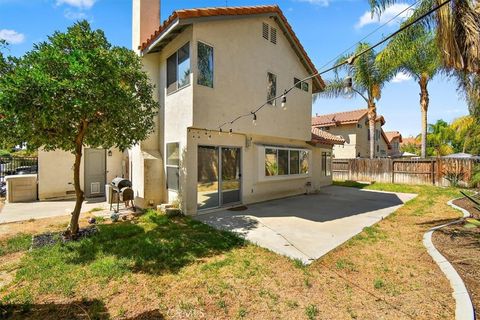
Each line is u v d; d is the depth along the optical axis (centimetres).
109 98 473
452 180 1536
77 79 451
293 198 1135
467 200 1047
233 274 407
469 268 405
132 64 619
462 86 793
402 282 381
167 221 708
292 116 1138
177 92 823
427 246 512
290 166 1155
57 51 470
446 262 428
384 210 894
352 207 941
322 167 1625
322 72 571
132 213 809
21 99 398
